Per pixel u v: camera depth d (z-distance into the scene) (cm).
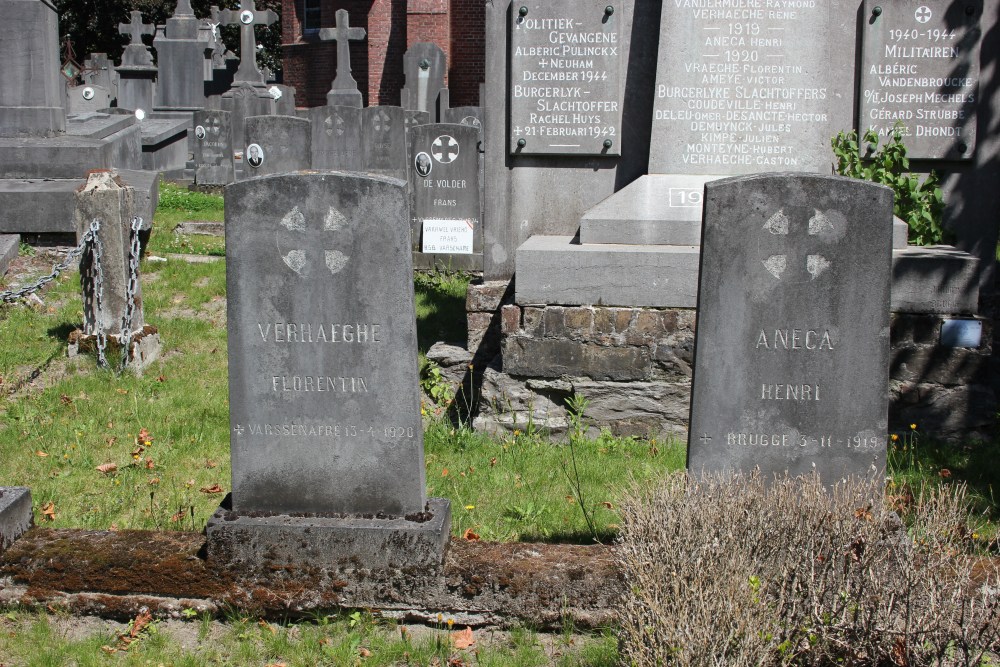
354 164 1733
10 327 884
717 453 453
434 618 438
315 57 3092
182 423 689
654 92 743
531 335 684
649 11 753
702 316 443
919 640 336
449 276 1199
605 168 777
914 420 671
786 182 429
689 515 391
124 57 2734
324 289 441
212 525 445
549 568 437
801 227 431
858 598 346
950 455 636
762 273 437
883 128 739
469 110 1873
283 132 1545
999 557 434
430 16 2781
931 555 368
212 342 899
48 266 1078
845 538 380
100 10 4116
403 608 439
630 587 377
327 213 436
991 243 755
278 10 4497
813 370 442
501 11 762
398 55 2916
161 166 2244
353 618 438
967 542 443
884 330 435
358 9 2997
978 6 721
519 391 693
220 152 2044
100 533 470
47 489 579
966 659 321
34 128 1177
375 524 443
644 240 716
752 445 450
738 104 734
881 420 442
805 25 726
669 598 351
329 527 440
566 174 783
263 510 461
